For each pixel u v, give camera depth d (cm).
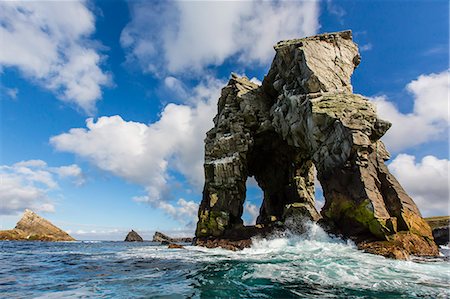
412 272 1494
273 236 3123
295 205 3438
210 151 4172
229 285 1261
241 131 4006
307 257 2025
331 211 2698
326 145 2831
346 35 3800
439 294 1114
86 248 4338
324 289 1184
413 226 2261
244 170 3988
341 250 2262
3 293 1152
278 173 4766
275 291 1159
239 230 3438
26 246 5112
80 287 1255
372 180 2464
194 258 2261
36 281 1395
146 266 1873
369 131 2592
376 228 2244
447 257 2075
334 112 2758
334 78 3284
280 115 3653
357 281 1318
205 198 3938
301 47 3350
